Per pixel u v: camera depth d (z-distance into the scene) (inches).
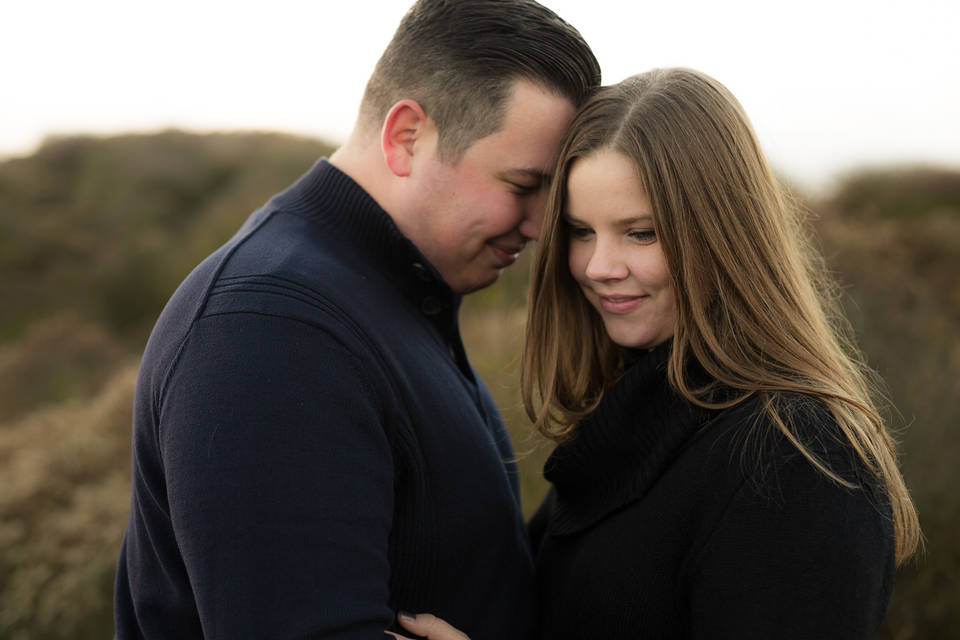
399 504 41.1
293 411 34.9
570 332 50.2
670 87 41.9
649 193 40.4
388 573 36.9
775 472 35.1
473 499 44.4
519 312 167.6
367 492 36.1
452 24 46.2
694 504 38.2
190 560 33.9
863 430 37.3
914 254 226.4
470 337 174.2
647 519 40.2
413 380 42.3
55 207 522.3
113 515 132.0
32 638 115.3
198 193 530.3
